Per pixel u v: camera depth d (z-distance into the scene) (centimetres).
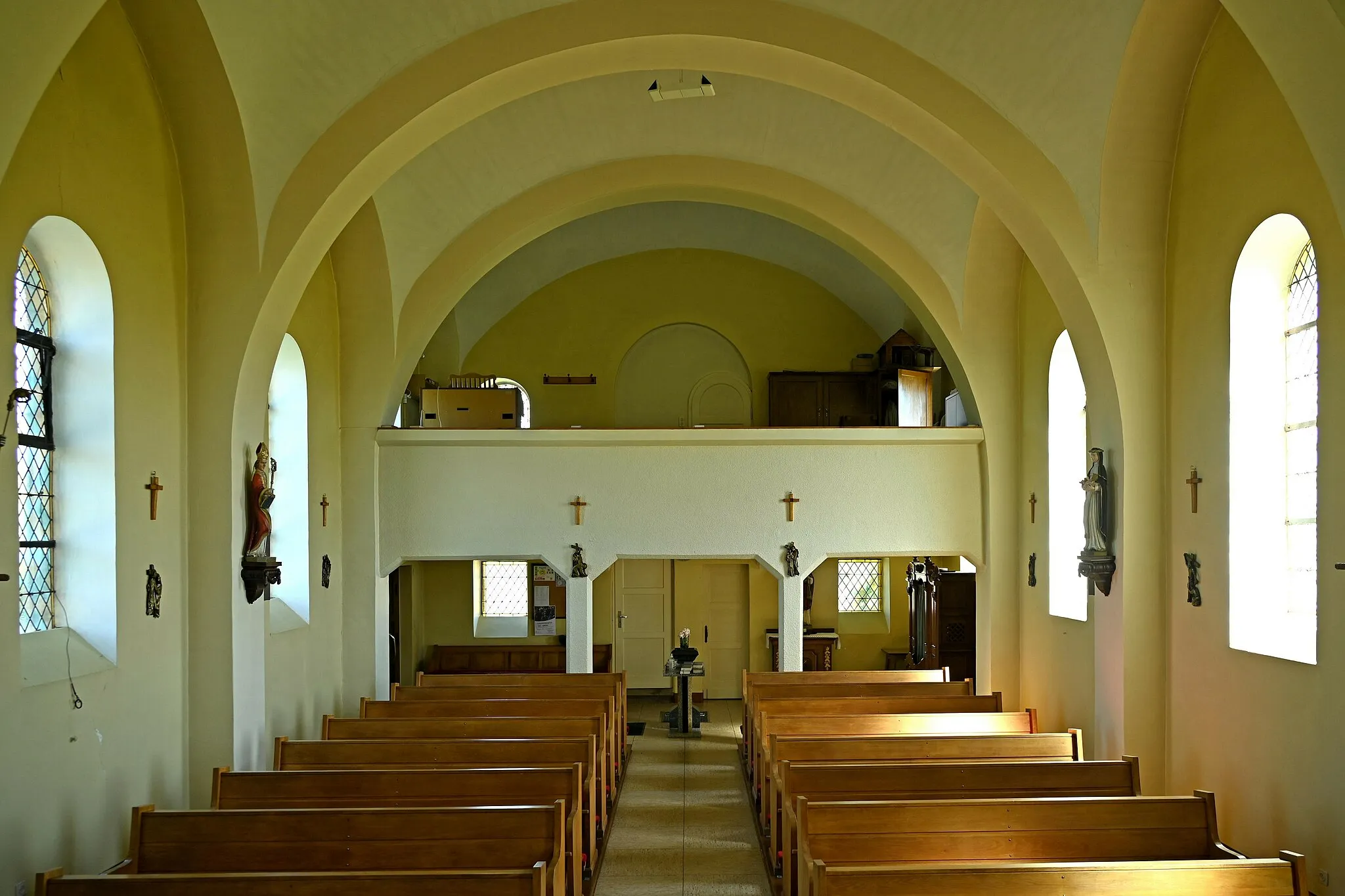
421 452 1430
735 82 1217
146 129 888
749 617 2003
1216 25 878
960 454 1431
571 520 1430
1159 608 999
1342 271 735
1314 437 823
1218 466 901
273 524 1262
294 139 963
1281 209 805
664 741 1570
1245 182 854
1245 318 873
